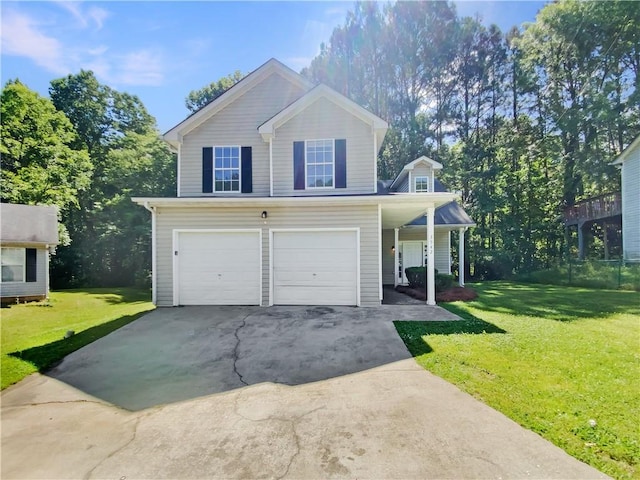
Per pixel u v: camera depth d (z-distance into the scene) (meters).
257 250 9.00
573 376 4.10
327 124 10.23
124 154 22.14
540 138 22.03
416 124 24.33
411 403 3.50
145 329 6.70
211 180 10.70
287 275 8.98
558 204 20.72
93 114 24.94
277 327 6.71
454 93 24.66
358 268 8.84
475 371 4.30
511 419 3.13
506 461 2.54
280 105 10.95
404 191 15.99
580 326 6.75
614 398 3.52
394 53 24.75
